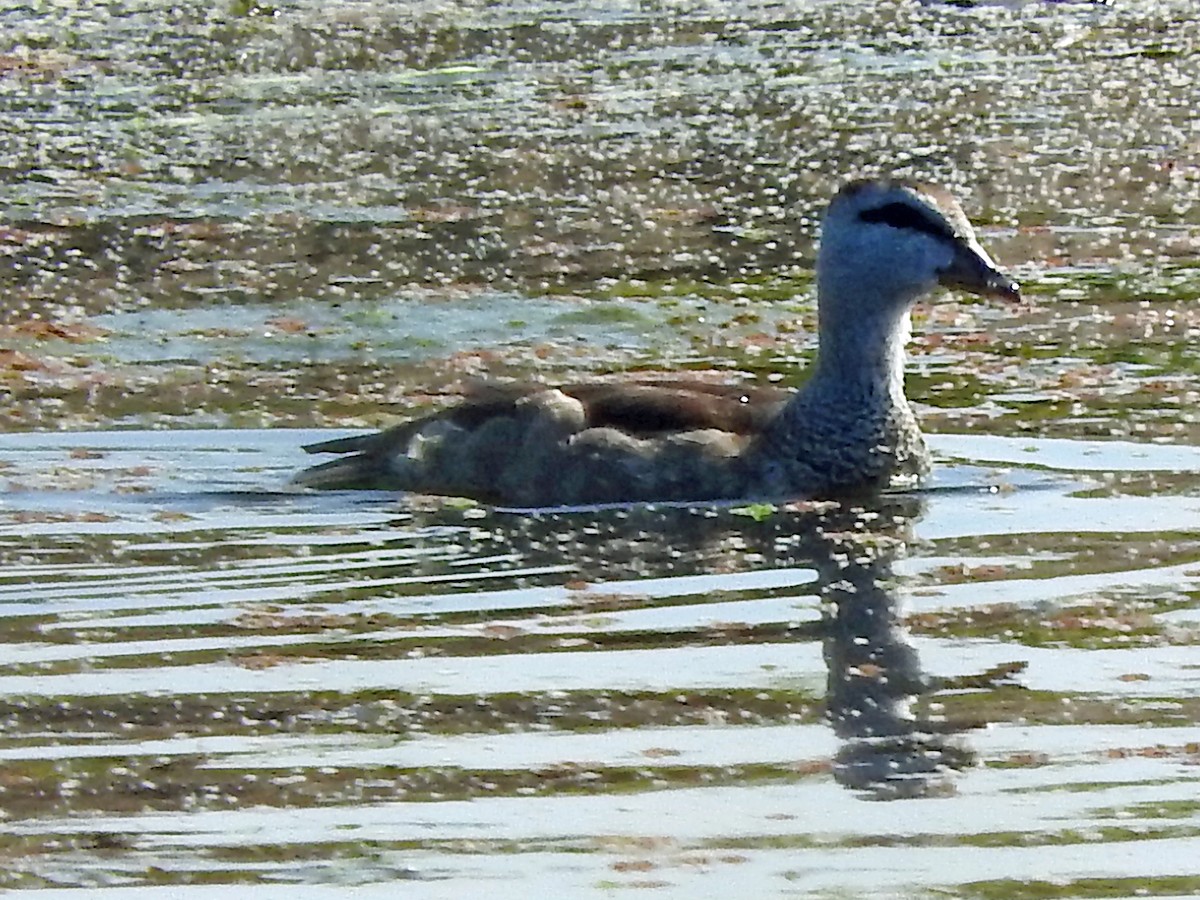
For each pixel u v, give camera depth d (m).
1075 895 9.81
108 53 30.89
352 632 13.01
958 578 13.82
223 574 14.04
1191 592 13.43
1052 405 17.31
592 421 15.58
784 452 15.54
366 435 16.48
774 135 26.34
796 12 32.94
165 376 18.55
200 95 28.64
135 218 23.48
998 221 22.84
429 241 22.61
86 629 13.11
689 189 24.34
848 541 14.57
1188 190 23.78
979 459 16.19
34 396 17.98
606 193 24.20
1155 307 19.89
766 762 11.21
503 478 15.56
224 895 9.98
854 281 15.56
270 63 30.27
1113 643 12.64
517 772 11.12
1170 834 10.35
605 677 12.29
